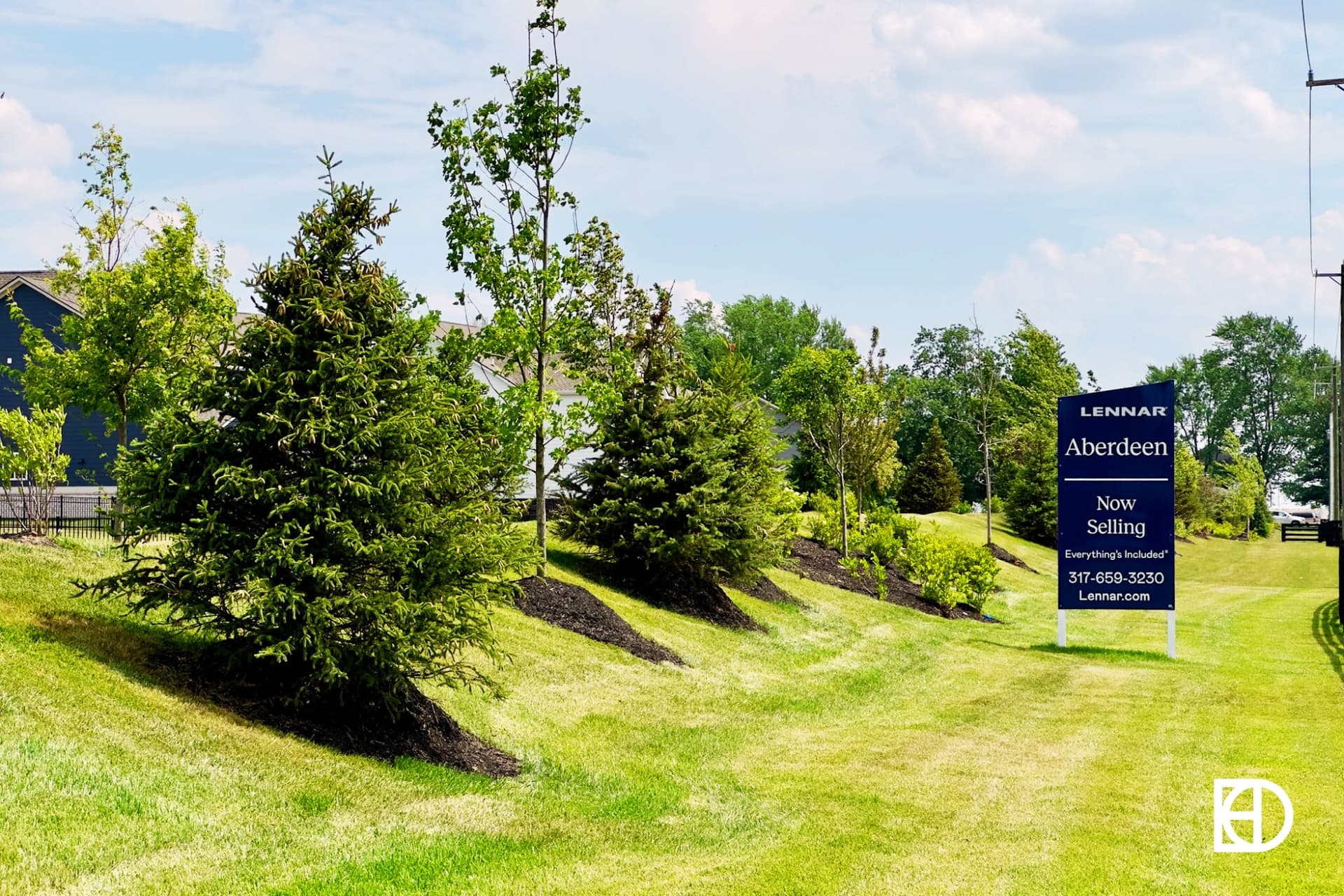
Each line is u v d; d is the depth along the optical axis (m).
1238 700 17.91
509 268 18.17
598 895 7.99
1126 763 13.11
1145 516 23.45
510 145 18.19
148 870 7.06
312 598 10.21
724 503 20.86
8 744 7.96
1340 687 19.28
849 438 34.78
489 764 11.27
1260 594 39.88
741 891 8.27
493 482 17.53
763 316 78.75
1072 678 20.12
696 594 21.67
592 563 22.09
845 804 11.15
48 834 7.09
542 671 15.02
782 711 15.82
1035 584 37.94
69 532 22.84
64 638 10.24
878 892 8.34
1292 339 101.94
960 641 24.38
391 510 10.59
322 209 10.92
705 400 22.22
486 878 8.05
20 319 23.11
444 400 11.40
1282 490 102.06
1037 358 54.00
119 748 8.50
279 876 7.43
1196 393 105.88
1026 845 9.71
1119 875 8.85
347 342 10.72
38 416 17.44
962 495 78.25
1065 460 23.75
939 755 13.52
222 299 22.39
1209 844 9.77
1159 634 27.75
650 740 13.36
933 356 82.56
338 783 9.34
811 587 26.95
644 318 25.03
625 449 21.27
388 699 10.67
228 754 9.15
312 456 10.50
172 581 10.37
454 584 10.95
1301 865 9.14
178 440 10.29
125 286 21.28
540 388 18.52
